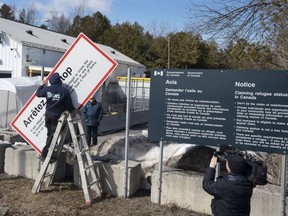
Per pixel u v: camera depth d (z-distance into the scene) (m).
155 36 60.47
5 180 7.25
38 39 28.52
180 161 6.82
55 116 6.51
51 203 6.05
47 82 6.99
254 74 5.19
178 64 53.31
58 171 7.27
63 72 6.70
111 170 6.47
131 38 57.38
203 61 51.00
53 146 6.43
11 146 8.07
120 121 21.58
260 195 5.23
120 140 7.86
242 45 10.53
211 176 3.97
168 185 5.96
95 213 5.69
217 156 4.07
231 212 3.65
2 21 29.47
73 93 6.65
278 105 5.05
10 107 16.27
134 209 5.84
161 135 5.93
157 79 5.93
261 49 10.20
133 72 40.88
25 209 5.84
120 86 29.56
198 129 5.65
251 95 5.22
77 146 6.24
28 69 25.17
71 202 6.11
